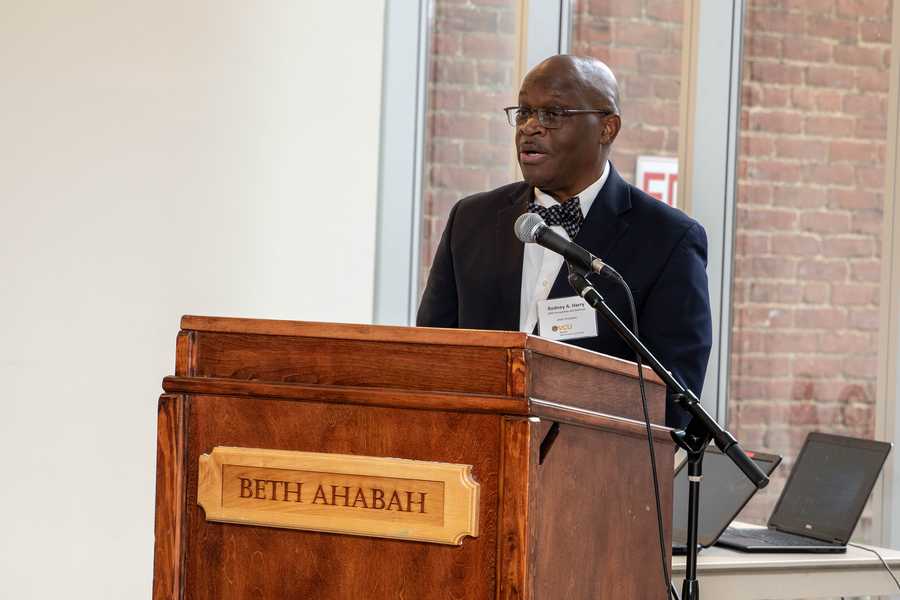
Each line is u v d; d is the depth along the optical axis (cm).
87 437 575
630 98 636
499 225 408
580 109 387
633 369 260
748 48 626
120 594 577
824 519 438
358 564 216
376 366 220
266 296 605
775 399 621
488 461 210
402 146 652
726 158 620
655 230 390
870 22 627
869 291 621
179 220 590
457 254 415
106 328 579
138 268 584
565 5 650
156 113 588
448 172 663
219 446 226
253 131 602
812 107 626
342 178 618
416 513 212
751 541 418
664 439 276
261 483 222
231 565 224
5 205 571
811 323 623
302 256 611
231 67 598
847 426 620
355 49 621
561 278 388
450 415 213
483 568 209
